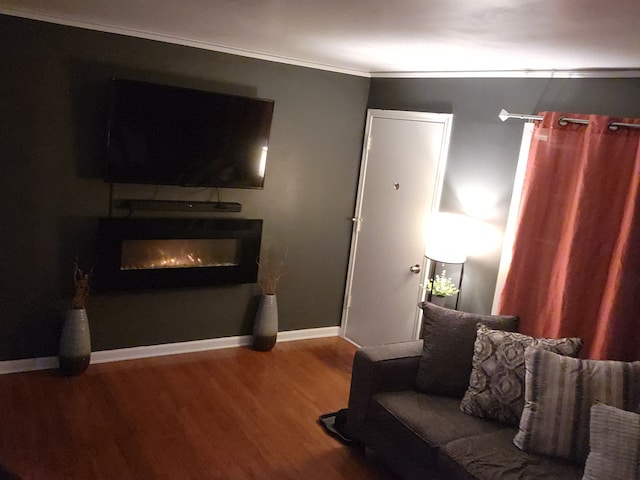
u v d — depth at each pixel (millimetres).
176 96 3707
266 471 2959
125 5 2783
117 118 3582
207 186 4043
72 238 3781
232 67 4086
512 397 2721
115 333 4082
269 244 4562
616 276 2857
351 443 3279
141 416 3369
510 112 3586
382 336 4672
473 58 3252
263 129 4105
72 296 3857
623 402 2430
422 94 4234
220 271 4309
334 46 3398
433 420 2750
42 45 3451
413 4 2033
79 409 3373
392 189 4508
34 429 3109
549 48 2633
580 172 3043
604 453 2174
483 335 2910
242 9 2518
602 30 2119
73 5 2963
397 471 2826
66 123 3613
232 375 4066
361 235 4836
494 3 1870
